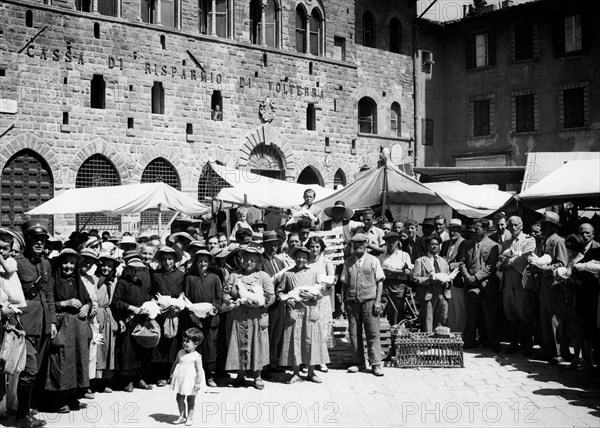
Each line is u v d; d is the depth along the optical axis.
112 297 11.44
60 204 18.14
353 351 13.01
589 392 11.01
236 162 30.19
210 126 29.39
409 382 11.96
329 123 34.03
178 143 28.44
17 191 24.45
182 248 14.04
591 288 11.55
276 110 31.73
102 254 11.23
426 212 24.38
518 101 37.62
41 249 9.70
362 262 12.87
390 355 13.59
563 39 35.94
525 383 11.70
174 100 28.38
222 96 29.88
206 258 11.63
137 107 27.30
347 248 14.24
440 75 40.72
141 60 27.42
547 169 28.39
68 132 25.48
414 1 39.41
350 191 19.33
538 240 14.21
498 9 38.91
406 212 24.23
